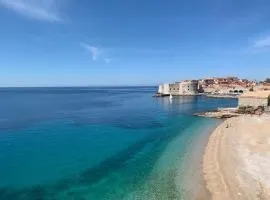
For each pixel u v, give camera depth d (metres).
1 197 26.72
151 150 43.31
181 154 40.28
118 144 47.69
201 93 195.62
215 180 29.69
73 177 32.00
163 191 27.83
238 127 57.88
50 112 94.56
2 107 113.31
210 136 52.03
